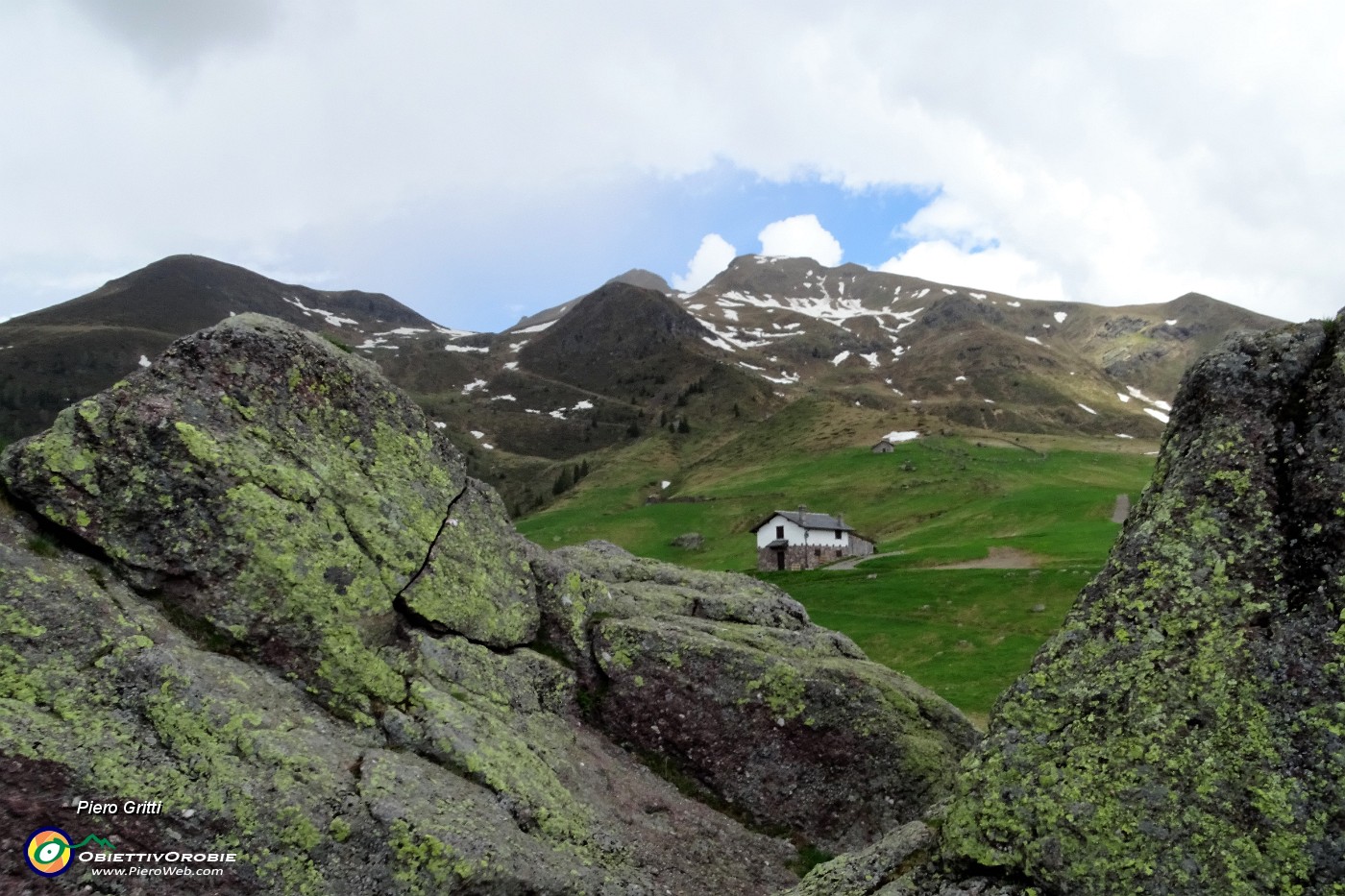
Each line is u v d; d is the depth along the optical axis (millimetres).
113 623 12281
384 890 11266
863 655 23844
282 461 15664
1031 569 73312
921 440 196375
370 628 15188
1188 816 7570
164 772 10758
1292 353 9070
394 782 12508
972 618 59156
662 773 18844
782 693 19406
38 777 9906
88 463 13883
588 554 27766
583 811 15195
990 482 152625
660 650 19688
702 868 15914
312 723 13125
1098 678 8695
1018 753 8742
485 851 12203
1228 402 9258
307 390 16844
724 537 147375
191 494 14258
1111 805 7930
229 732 11664
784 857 17594
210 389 15406
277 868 10688
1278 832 7168
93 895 9672
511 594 19156
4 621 11375
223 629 13680
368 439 17656
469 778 13953
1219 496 8844
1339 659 7527
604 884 13570
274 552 14516
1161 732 8031
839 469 179750
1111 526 100438
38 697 10805
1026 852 8148
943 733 20484
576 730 18469
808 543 113375
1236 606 8273
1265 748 7535
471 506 19344
